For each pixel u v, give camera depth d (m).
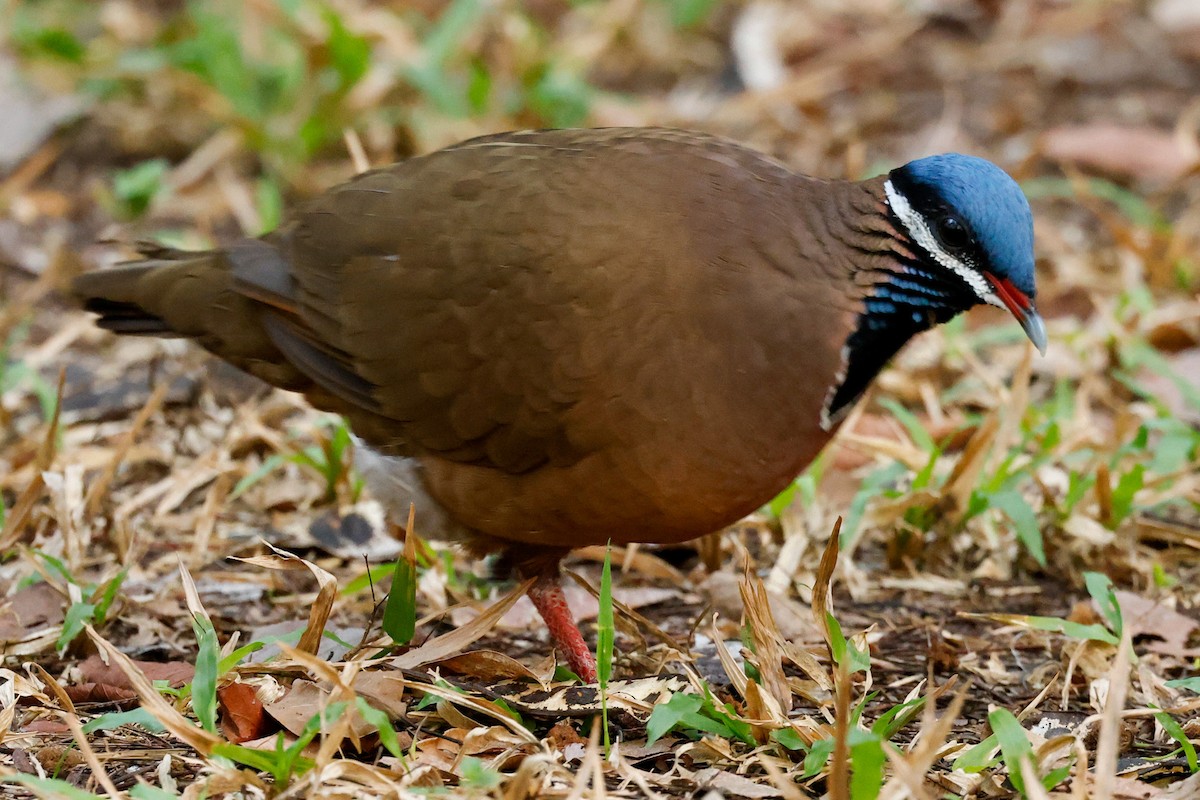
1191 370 13.74
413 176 9.77
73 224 16.17
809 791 7.82
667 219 8.84
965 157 8.98
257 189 16.47
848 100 18.64
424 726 8.57
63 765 8.08
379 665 8.70
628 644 10.18
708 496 8.87
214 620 10.23
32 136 17.08
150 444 12.65
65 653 9.62
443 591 10.44
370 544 11.39
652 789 7.91
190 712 8.54
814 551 11.29
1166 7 20.81
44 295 15.12
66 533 10.55
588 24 19.41
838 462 12.36
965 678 9.61
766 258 8.74
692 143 9.34
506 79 17.56
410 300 9.38
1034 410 12.48
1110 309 14.39
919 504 11.03
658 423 8.70
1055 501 11.45
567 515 9.20
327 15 16.06
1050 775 7.60
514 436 9.05
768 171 9.16
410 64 16.14
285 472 12.34
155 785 7.91
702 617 9.61
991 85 19.00
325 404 10.16
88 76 17.47
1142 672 8.80
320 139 16.45
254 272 9.95
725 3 20.86
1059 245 15.74
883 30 20.17
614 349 8.70
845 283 8.84
